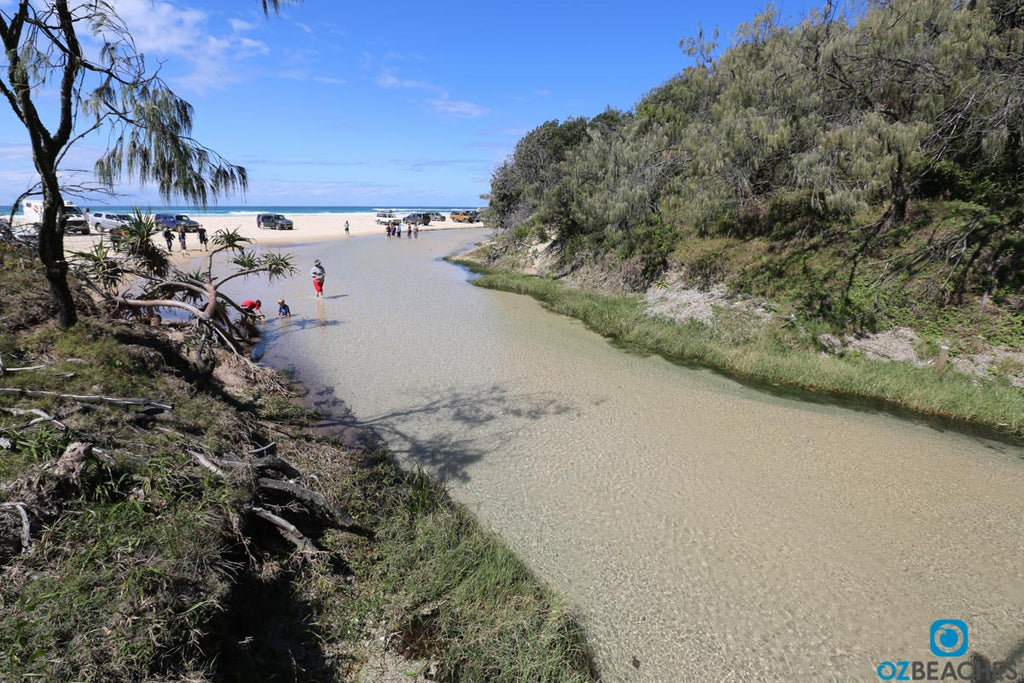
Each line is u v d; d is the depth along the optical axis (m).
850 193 12.91
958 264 11.54
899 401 9.71
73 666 2.85
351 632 4.28
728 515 6.25
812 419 9.05
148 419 5.76
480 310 17.77
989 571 5.32
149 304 10.26
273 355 12.26
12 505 3.77
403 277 25.31
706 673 4.20
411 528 5.72
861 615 4.77
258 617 4.14
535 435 8.31
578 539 5.80
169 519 4.11
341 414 8.98
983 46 11.47
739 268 15.68
